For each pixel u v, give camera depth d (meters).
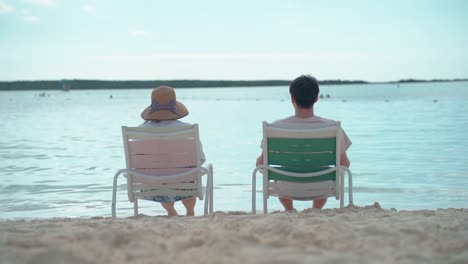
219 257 2.69
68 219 4.48
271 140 4.84
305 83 4.86
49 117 33.94
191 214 5.29
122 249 2.94
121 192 8.90
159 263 2.62
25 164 12.43
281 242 2.94
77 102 78.75
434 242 3.04
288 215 4.01
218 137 18.42
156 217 4.48
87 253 2.79
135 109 46.69
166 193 5.04
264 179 4.88
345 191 8.68
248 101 71.81
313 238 3.06
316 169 4.88
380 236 3.21
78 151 15.09
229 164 12.06
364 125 22.73
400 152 13.50
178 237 3.20
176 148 5.02
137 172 5.00
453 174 10.08
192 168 5.02
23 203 8.03
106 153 14.64
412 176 9.96
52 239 3.08
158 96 5.29
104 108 49.88
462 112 30.95
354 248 2.88
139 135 4.96
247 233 3.13
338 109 37.59
